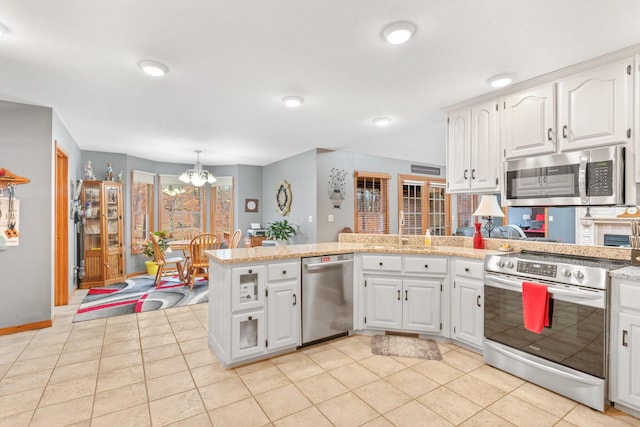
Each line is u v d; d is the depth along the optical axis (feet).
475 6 5.60
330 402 6.74
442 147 18.61
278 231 19.11
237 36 6.56
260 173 24.16
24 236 10.62
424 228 23.95
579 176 7.50
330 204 18.47
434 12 5.78
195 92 9.61
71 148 15.03
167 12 5.73
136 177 20.12
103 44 6.83
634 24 6.10
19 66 7.82
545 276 7.23
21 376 7.75
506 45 6.92
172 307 13.51
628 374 6.25
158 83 8.93
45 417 6.21
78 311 12.88
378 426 5.99
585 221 18.70
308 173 18.51
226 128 13.70
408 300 9.92
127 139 15.72
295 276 9.14
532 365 7.39
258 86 9.18
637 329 6.13
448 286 9.59
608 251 7.91
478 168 9.87
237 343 8.20
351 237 12.65
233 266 8.14
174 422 6.09
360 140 16.02
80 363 8.45
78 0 5.35
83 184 16.53
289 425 6.01
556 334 7.04
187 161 22.21
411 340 9.92
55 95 9.84
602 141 7.32
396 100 10.29
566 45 6.88
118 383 7.47
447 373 7.94
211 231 23.82
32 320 10.79
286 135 15.05
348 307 10.19
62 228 13.71
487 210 11.21
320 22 6.09
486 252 9.33
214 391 7.16
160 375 7.85
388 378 7.71
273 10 5.70
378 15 5.88
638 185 6.91
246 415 6.31
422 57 7.47
